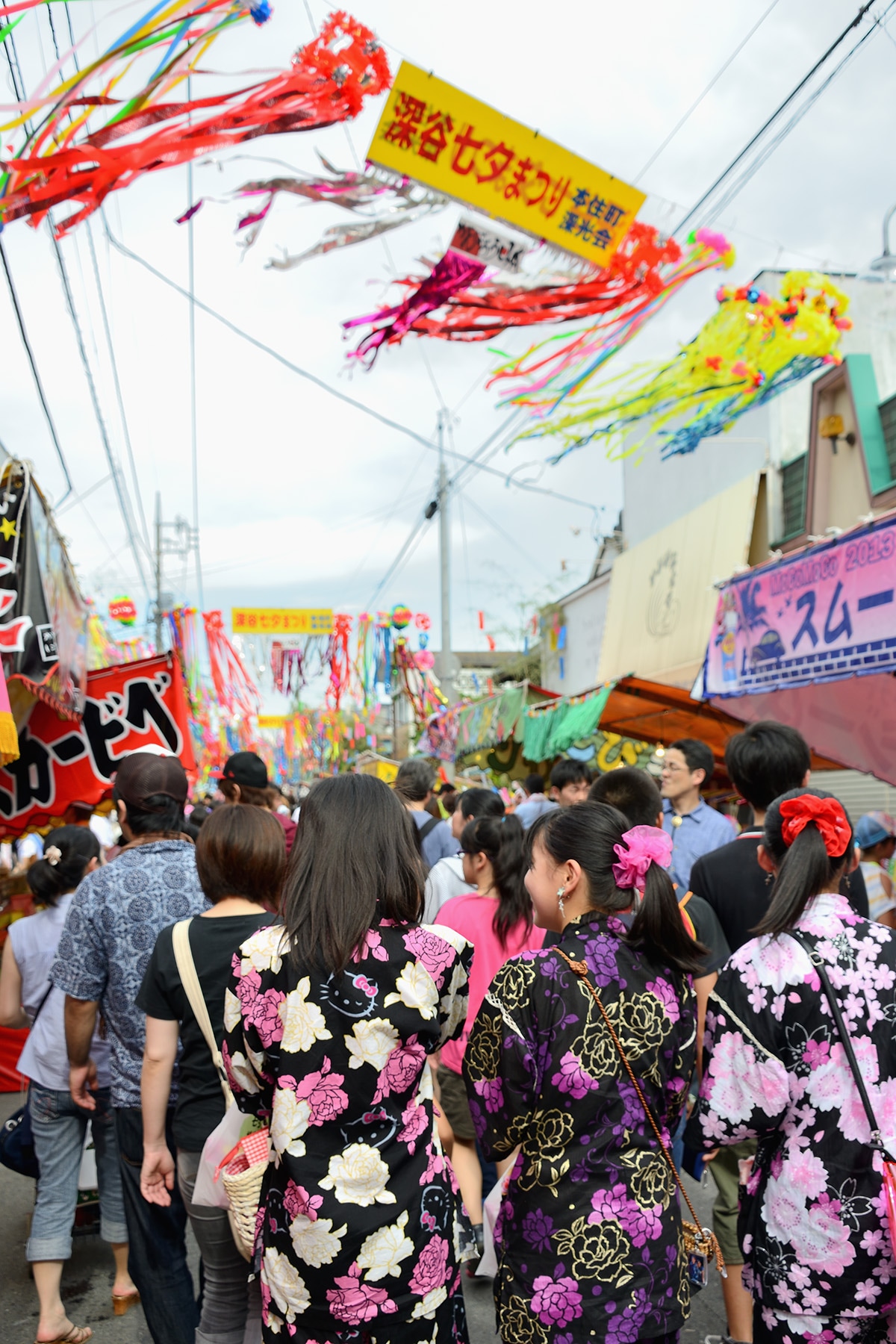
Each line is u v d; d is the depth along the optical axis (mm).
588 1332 1829
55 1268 3352
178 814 3275
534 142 4625
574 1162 1905
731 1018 2023
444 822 6227
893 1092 1937
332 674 12945
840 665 5031
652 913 2014
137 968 2979
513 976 1996
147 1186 2629
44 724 7156
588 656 18297
